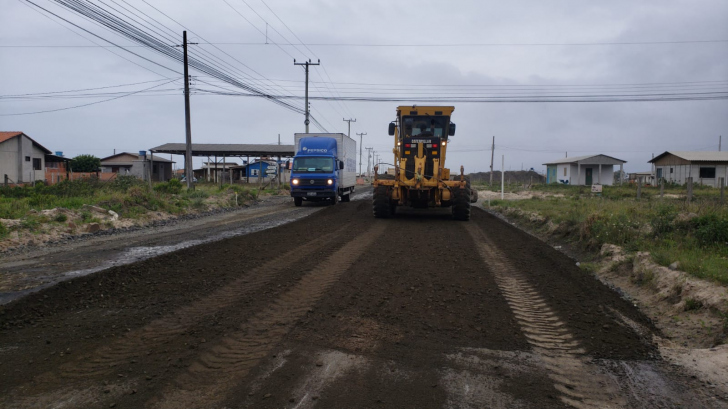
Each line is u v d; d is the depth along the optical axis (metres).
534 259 9.84
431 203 17.72
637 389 4.07
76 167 49.53
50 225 12.96
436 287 7.30
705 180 43.28
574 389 4.05
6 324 5.49
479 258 9.80
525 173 87.75
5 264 9.07
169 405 3.62
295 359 4.53
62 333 5.20
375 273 8.20
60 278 7.82
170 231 14.41
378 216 18.02
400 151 17.58
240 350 4.72
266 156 54.84
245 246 10.96
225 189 28.81
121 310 6.03
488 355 4.74
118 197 17.69
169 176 60.75
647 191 32.12
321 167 25.02
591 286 7.56
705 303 5.93
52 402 3.66
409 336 5.22
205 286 7.21
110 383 3.98
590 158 53.03
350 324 5.56
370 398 3.80
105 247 11.17
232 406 3.62
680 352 4.88
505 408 3.70
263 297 6.61
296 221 17.23
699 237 9.39
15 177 37.62
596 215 11.92
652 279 7.39
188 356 4.55
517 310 6.23
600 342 5.14
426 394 3.90
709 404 3.83
